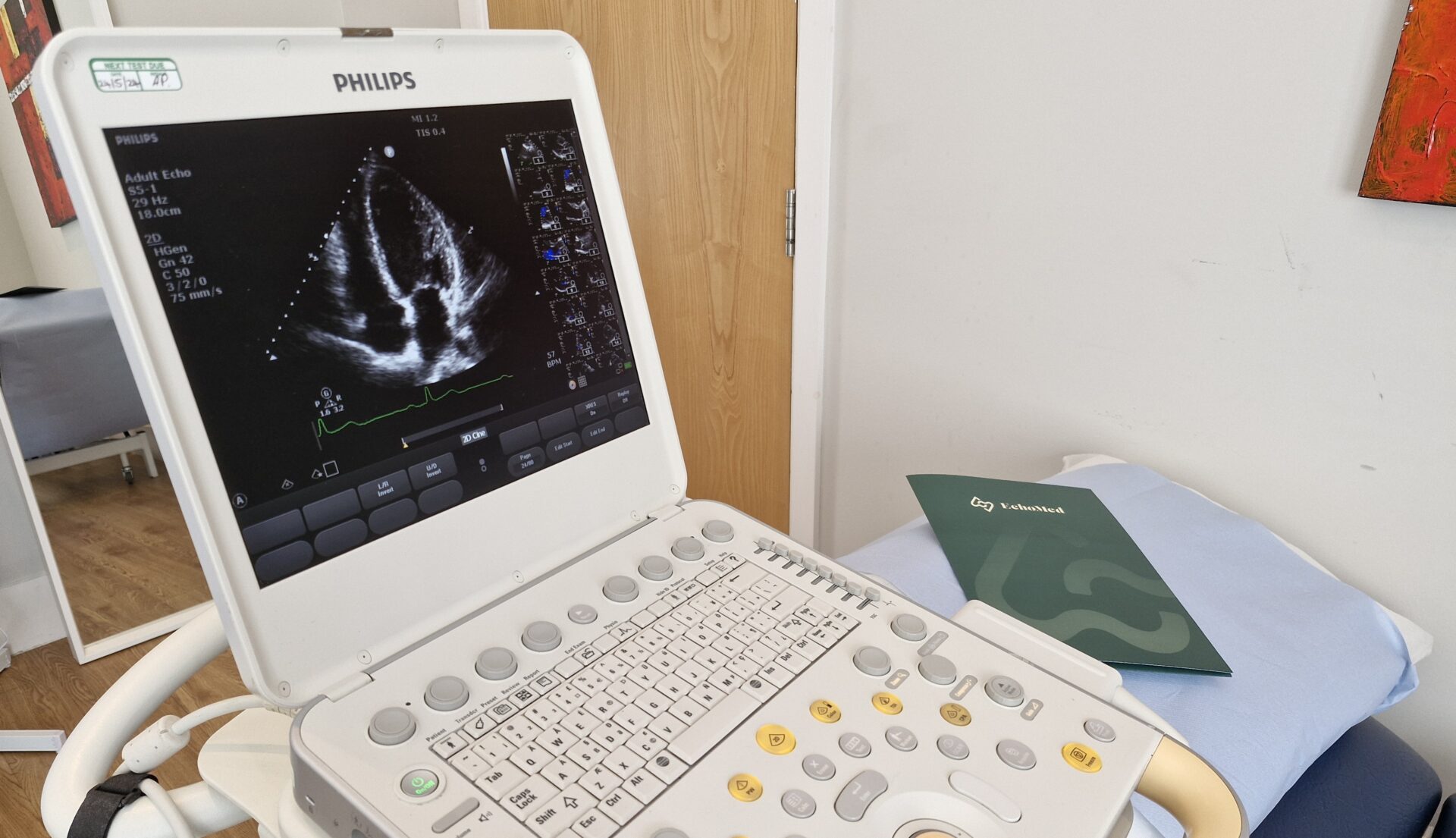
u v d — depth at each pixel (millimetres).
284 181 504
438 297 576
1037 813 447
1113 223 1103
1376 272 927
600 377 671
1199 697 718
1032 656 570
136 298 441
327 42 526
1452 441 924
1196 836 476
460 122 596
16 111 1549
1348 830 779
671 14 1505
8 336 1669
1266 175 974
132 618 1941
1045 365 1224
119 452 1865
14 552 1847
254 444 483
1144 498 1021
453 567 566
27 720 1699
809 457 1593
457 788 443
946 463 1389
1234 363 1051
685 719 491
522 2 1689
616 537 658
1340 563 1038
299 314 507
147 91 451
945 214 1265
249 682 472
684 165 1590
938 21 1187
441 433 569
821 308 1477
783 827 432
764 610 584
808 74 1350
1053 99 1110
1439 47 811
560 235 654
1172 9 991
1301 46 917
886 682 523
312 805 462
